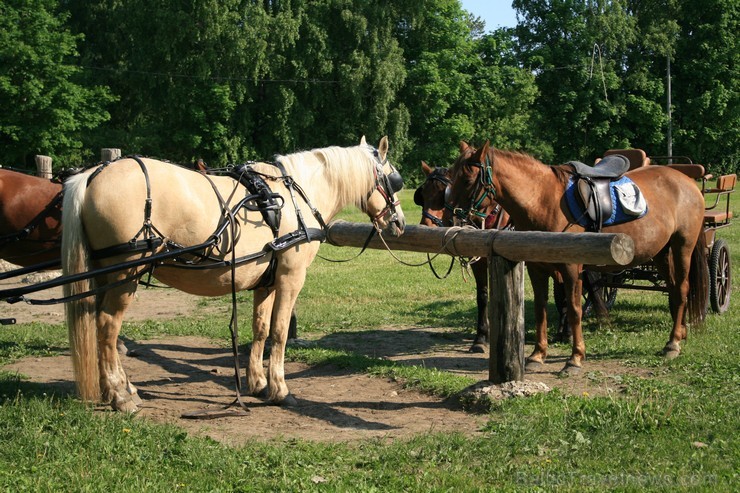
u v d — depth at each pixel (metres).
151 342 9.20
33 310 11.33
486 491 4.17
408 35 49.75
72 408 5.33
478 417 5.89
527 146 48.38
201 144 40.22
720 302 10.29
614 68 50.19
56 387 6.61
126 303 5.54
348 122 43.44
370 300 12.48
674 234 8.29
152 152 39.88
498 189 7.39
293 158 6.71
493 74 48.94
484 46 51.84
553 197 7.48
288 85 41.28
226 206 5.71
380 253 19.31
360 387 7.01
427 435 5.21
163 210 5.38
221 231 5.56
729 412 5.52
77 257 5.23
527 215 7.47
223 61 38.97
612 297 10.81
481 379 7.36
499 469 4.53
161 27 36.94
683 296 8.26
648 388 6.30
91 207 5.23
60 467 4.31
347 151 7.04
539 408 5.73
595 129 48.38
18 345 8.54
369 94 43.00
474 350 8.80
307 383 7.21
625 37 47.69
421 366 7.78
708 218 9.91
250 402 6.46
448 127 46.91
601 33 47.69
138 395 6.48
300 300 12.44
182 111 38.97
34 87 29.53
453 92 48.16
